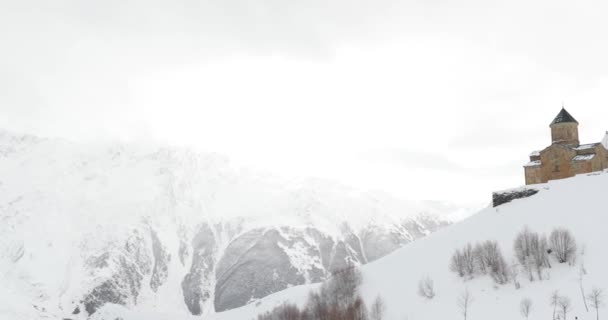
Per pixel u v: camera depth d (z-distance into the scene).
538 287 87.50
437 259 111.44
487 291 92.38
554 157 138.62
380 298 104.31
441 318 89.62
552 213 107.62
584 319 75.50
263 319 126.94
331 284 121.69
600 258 87.44
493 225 114.75
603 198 105.94
